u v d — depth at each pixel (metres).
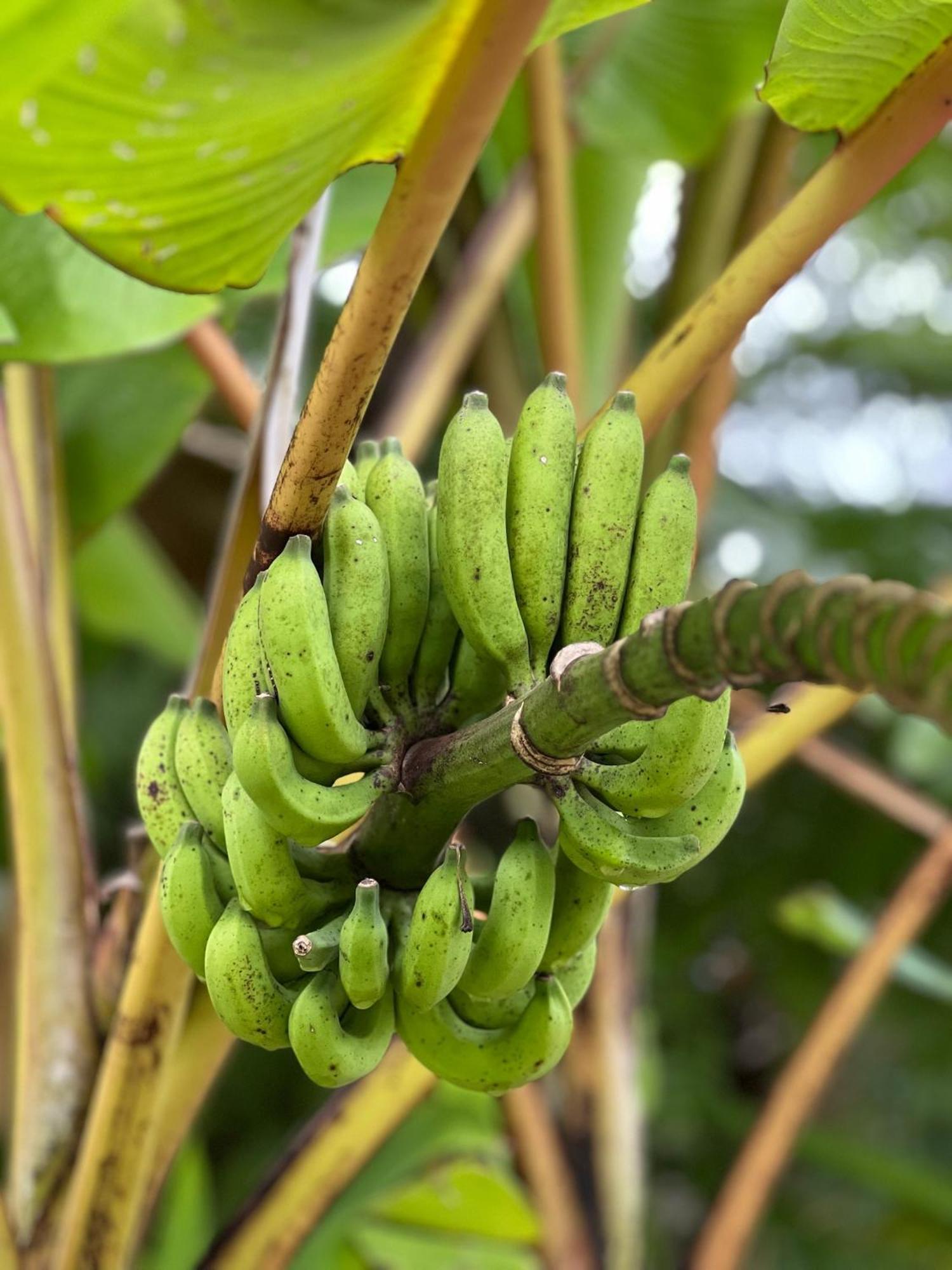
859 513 2.56
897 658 0.59
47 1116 1.03
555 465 0.79
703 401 1.43
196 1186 1.57
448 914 0.74
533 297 1.37
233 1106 2.39
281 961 0.79
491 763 0.76
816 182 0.87
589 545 0.78
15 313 1.05
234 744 0.75
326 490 0.77
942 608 0.59
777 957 2.52
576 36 1.48
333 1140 1.12
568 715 0.71
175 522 2.16
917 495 2.73
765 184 1.54
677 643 0.66
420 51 0.70
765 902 2.46
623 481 0.78
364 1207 1.39
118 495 1.31
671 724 0.74
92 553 1.76
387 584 0.79
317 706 0.75
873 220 2.61
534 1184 1.33
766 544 2.38
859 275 2.90
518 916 0.77
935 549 2.52
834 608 0.61
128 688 2.43
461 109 0.70
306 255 1.03
